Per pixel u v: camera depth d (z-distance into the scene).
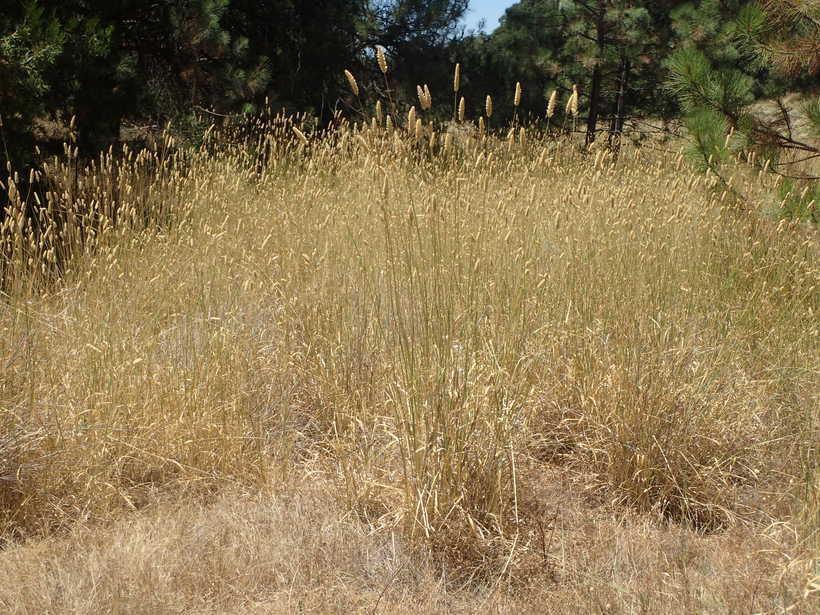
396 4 16.06
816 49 5.87
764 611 2.90
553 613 3.00
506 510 3.64
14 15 7.75
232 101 11.91
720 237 5.90
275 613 2.99
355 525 3.65
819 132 5.86
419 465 3.58
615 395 4.12
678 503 3.92
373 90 15.67
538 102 16.28
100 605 2.94
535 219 5.39
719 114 6.17
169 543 3.39
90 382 4.21
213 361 4.51
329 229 5.84
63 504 3.80
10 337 4.26
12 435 3.79
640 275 4.66
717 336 4.89
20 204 4.81
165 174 7.45
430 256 4.11
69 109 8.73
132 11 10.98
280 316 5.14
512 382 3.92
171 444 4.14
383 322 4.78
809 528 3.38
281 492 3.98
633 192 5.93
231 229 6.16
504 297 4.44
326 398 4.61
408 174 5.79
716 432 4.12
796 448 4.14
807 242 5.86
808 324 5.28
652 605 2.97
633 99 17.12
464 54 16.66
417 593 3.22
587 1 15.78
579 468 4.29
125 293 4.99
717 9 11.63
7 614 2.88
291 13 14.45
